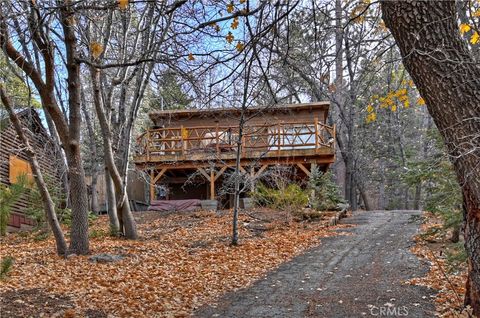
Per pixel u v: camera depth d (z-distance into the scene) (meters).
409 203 26.58
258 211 14.03
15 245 11.25
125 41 10.28
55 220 9.41
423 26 3.30
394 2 3.36
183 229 12.73
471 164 3.36
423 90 3.46
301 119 17.25
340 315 5.21
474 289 3.95
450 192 7.00
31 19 4.94
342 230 11.64
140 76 11.27
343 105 17.84
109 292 6.41
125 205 11.62
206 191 18.92
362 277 6.93
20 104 13.91
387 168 26.75
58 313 5.37
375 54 5.66
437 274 6.71
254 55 4.41
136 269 7.93
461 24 3.94
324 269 7.63
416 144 25.42
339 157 23.70
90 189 19.72
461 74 3.31
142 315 5.45
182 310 5.68
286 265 8.12
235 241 10.19
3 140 13.95
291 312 5.44
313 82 10.88
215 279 7.27
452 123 3.37
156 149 16.55
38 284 6.69
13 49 7.58
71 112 9.21
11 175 14.27
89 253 9.38
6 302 5.67
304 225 12.46
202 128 16.39
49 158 15.84
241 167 15.64
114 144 12.15
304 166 16.06
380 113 22.08
